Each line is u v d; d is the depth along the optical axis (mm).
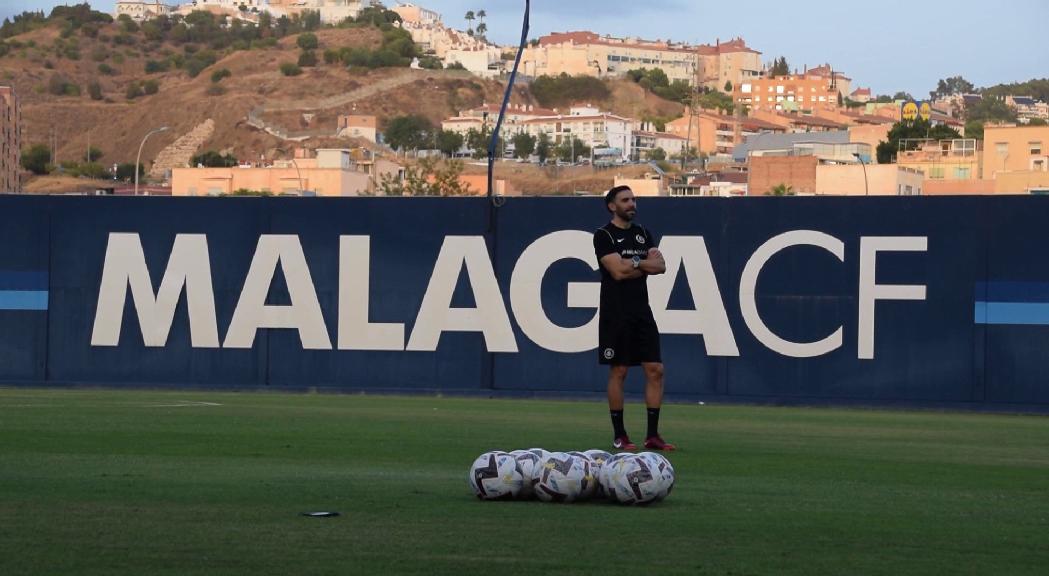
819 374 19719
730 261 19938
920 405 19406
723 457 11469
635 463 8172
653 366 11844
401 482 9250
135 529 7180
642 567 6328
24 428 13312
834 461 11297
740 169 151250
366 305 20750
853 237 19594
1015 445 13344
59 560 6320
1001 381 19188
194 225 21094
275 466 10234
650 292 20094
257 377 20984
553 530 7266
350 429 13656
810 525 7621
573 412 17000
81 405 16828
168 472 9719
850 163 116875
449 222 20562
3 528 7172
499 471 8266
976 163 121938
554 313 20312
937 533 7434
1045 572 6395
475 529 7262
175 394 19906
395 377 20719
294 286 20906
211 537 6949
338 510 7910
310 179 113625
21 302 21391
